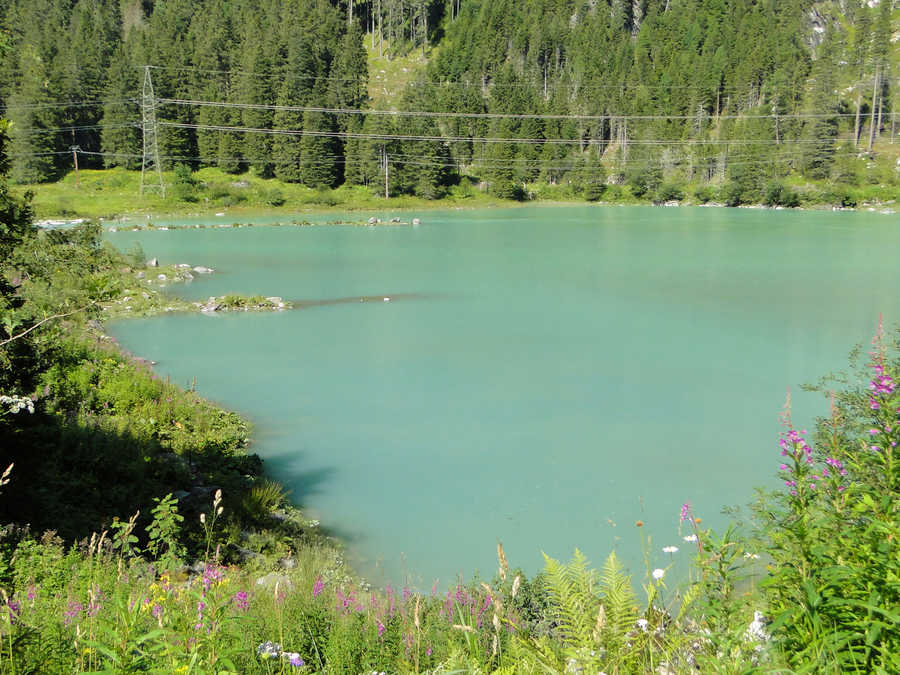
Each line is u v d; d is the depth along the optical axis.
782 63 174.12
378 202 129.50
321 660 4.92
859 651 3.01
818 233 72.62
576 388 19.34
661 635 3.52
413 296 35.00
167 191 113.44
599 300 33.62
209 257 52.03
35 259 13.34
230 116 136.12
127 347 24.05
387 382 19.92
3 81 120.56
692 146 152.50
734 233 73.44
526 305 32.34
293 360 22.45
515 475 13.52
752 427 16.03
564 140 155.50
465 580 9.42
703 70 174.00
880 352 7.07
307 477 13.46
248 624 4.86
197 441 14.41
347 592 7.84
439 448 14.98
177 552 8.36
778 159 138.62
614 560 3.88
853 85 173.38
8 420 9.24
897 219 94.44
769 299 33.38
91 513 9.57
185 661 3.54
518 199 143.50
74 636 4.20
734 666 2.91
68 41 150.12
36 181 117.00
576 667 3.30
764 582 3.55
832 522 3.67
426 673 3.89
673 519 11.42
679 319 28.88
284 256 53.00
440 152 138.88
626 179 151.38
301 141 130.25
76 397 14.69
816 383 19.25
